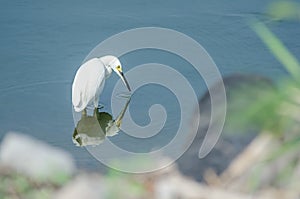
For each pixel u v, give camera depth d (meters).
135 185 5.67
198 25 15.49
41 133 12.40
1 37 15.05
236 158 5.82
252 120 4.82
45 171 6.05
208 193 5.54
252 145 5.62
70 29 15.30
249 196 5.34
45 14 15.65
